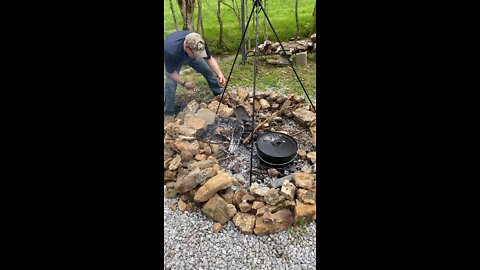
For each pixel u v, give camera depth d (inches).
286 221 76.0
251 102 125.6
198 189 82.8
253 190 82.8
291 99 124.2
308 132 110.4
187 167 92.0
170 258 70.3
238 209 80.1
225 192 83.4
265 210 77.0
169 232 76.0
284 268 68.4
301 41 168.2
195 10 179.2
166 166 93.0
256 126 111.8
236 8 180.9
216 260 70.3
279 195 80.0
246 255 71.2
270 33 176.1
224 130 108.2
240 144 105.0
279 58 158.6
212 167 90.1
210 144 101.9
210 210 78.6
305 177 86.0
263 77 147.3
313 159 95.6
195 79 145.9
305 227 76.2
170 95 120.8
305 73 149.8
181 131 101.7
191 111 117.1
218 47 172.7
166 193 86.7
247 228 75.2
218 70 118.4
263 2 174.2
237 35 174.9
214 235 75.7
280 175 92.4
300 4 190.4
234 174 93.4
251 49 174.1
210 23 177.3
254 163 97.5
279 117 116.7
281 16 183.6
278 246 72.9
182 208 82.4
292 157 93.4
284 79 144.3
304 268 68.2
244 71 153.4
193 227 77.6
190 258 70.6
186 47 108.1
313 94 131.6
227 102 123.3
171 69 113.7
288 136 99.3
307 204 78.3
